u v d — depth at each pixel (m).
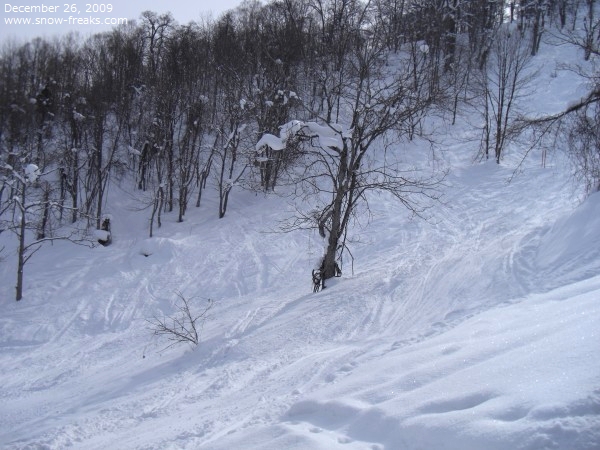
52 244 27.45
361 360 7.39
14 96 31.73
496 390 4.13
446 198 27.14
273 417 5.75
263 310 14.70
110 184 34.81
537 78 43.16
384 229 23.95
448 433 3.74
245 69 33.59
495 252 14.18
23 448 7.09
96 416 8.26
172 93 31.34
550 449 3.16
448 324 8.26
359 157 14.92
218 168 35.56
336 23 27.36
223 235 26.66
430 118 37.75
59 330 19.30
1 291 23.02
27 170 22.97
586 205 12.60
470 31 43.62
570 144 15.41
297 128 14.03
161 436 6.27
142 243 25.66
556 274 10.60
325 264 15.58
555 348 4.55
